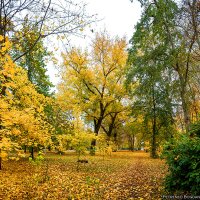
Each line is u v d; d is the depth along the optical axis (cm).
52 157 2438
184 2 1368
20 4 473
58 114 1058
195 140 623
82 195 871
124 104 3234
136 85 2330
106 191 928
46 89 2170
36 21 499
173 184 634
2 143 394
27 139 551
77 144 1441
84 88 3033
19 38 520
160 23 1541
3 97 435
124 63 2933
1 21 480
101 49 2961
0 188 973
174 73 1789
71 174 1348
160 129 3027
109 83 3016
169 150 668
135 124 3509
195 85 2022
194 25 1366
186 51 1519
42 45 562
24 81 775
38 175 1266
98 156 2931
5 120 422
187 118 1594
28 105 729
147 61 1658
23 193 902
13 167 1555
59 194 889
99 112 3191
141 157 3059
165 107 2514
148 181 1116
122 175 1349
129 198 809
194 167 569
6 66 386
